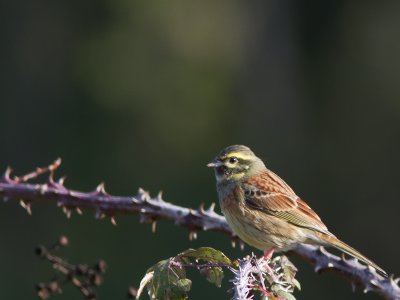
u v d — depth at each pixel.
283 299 4.50
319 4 24.28
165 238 15.70
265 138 22.95
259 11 24.64
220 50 23.98
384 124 22.14
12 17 22.97
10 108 21.92
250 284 4.38
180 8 23.75
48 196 5.47
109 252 15.95
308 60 24.38
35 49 22.95
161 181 19.72
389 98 22.61
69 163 20.41
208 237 15.20
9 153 20.86
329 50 24.11
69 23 23.22
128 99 22.03
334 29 24.17
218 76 23.62
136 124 21.67
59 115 21.86
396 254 19.00
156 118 21.94
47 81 22.50
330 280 16.19
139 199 5.51
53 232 16.91
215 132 22.52
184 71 23.12
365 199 20.05
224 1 24.39
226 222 5.55
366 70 23.30
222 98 23.17
